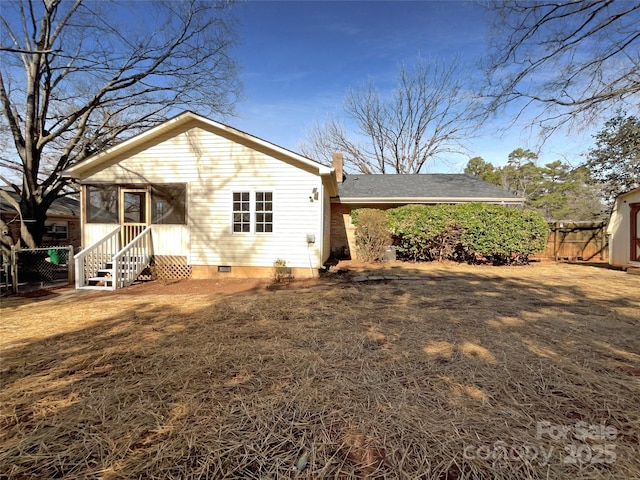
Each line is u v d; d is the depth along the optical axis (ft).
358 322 14.51
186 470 5.63
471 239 33.86
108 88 36.14
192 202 28.89
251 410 7.40
